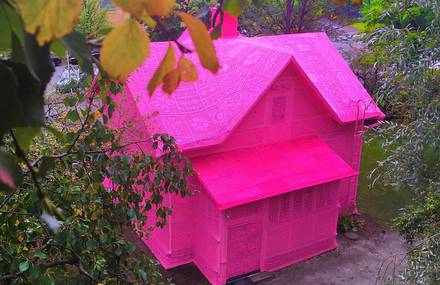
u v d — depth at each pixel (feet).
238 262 32.89
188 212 33.60
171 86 2.43
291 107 35.60
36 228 15.07
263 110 34.37
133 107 31.14
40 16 1.95
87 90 17.19
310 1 62.49
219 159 32.96
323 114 37.37
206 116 33.22
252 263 33.55
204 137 32.14
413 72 21.25
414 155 22.11
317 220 35.42
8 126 2.19
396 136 22.53
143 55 2.21
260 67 34.22
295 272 34.40
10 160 2.07
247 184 31.35
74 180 16.99
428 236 21.43
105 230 16.40
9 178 1.99
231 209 31.04
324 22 68.28
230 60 36.09
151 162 18.44
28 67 2.12
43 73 2.21
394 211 42.52
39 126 2.33
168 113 32.17
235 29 38.60
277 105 34.86
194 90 34.01
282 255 34.60
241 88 33.88
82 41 2.36
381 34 22.89
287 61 33.27
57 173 16.46
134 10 2.15
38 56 2.17
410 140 21.77
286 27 63.00
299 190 33.60
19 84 2.28
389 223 40.65
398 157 23.07
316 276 34.04
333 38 66.59
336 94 39.47
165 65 2.41
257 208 32.19
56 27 1.96
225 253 31.96
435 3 20.80
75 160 16.89
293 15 63.57
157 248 35.58
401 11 22.54
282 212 33.42
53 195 15.28
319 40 43.19
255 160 33.55
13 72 2.18
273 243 33.88
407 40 21.79
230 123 32.68
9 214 13.80
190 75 2.44
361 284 33.27
